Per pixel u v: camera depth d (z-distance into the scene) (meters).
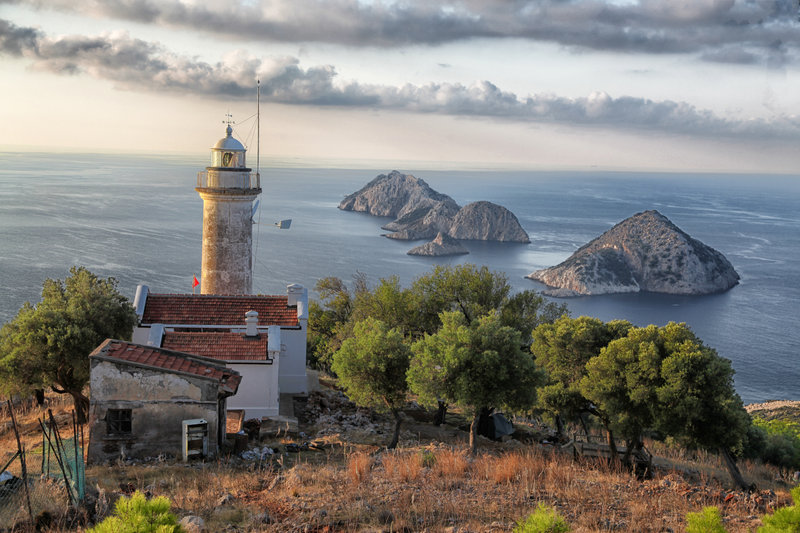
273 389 32.50
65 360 27.91
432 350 27.39
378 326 29.56
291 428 29.67
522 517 15.98
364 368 27.69
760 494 21.34
